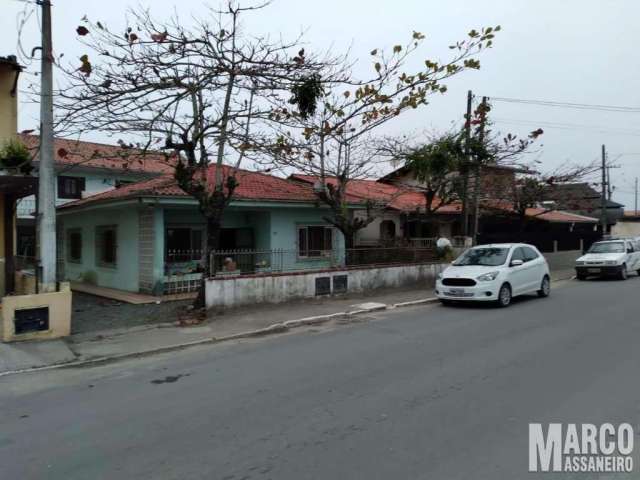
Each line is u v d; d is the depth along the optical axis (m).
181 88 10.34
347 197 18.08
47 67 9.13
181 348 8.53
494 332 8.91
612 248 20.20
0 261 12.06
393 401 5.25
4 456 4.24
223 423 4.79
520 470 3.68
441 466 3.75
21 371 7.24
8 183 10.43
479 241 20.89
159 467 3.90
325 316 10.83
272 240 16.62
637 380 5.76
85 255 18.84
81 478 3.77
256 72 10.40
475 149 17.77
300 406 5.20
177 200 13.67
